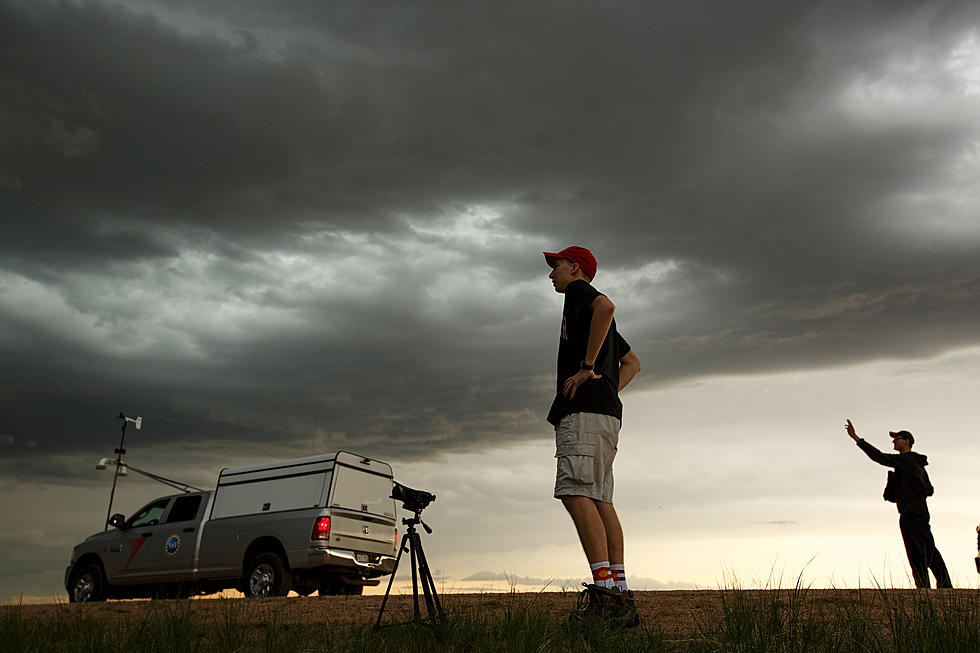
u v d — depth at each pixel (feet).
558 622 16.31
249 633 18.34
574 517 15.56
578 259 17.39
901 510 30.42
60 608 25.21
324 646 16.48
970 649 12.65
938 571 29.45
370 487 42.75
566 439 15.75
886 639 13.83
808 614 15.79
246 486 42.86
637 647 13.83
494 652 14.49
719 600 19.16
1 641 18.22
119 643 17.66
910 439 31.94
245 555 40.60
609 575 15.23
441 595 19.07
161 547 43.39
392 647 15.53
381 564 41.47
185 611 20.07
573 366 16.15
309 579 40.29
